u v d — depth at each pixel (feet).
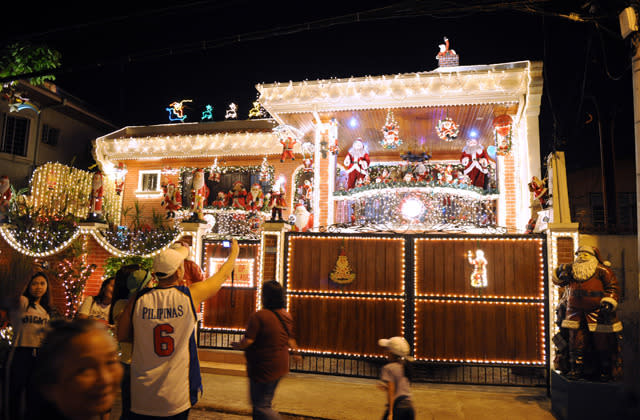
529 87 33.73
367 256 29.76
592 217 42.37
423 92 34.86
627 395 19.25
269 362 15.38
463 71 34.01
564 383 20.12
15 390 15.85
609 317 19.92
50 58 35.35
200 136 53.26
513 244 27.99
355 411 21.80
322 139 40.29
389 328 28.76
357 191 38.70
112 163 57.36
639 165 18.29
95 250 35.94
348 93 35.94
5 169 54.39
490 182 41.65
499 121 34.24
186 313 11.74
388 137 35.06
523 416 21.47
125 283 16.01
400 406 14.28
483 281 27.84
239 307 32.12
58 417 5.60
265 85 37.17
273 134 50.93
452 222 37.17
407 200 37.83
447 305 28.32
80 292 34.83
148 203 56.65
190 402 11.55
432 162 49.88
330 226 34.88
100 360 5.77
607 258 26.27
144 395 11.00
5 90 36.09
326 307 29.73
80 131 65.00
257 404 15.16
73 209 50.34
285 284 30.42
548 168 28.89
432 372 28.89
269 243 31.04
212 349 31.12
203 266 33.09
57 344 5.72
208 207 49.67
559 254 26.22
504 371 30.22
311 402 23.09
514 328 27.35
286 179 52.70
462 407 22.68
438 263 28.78
